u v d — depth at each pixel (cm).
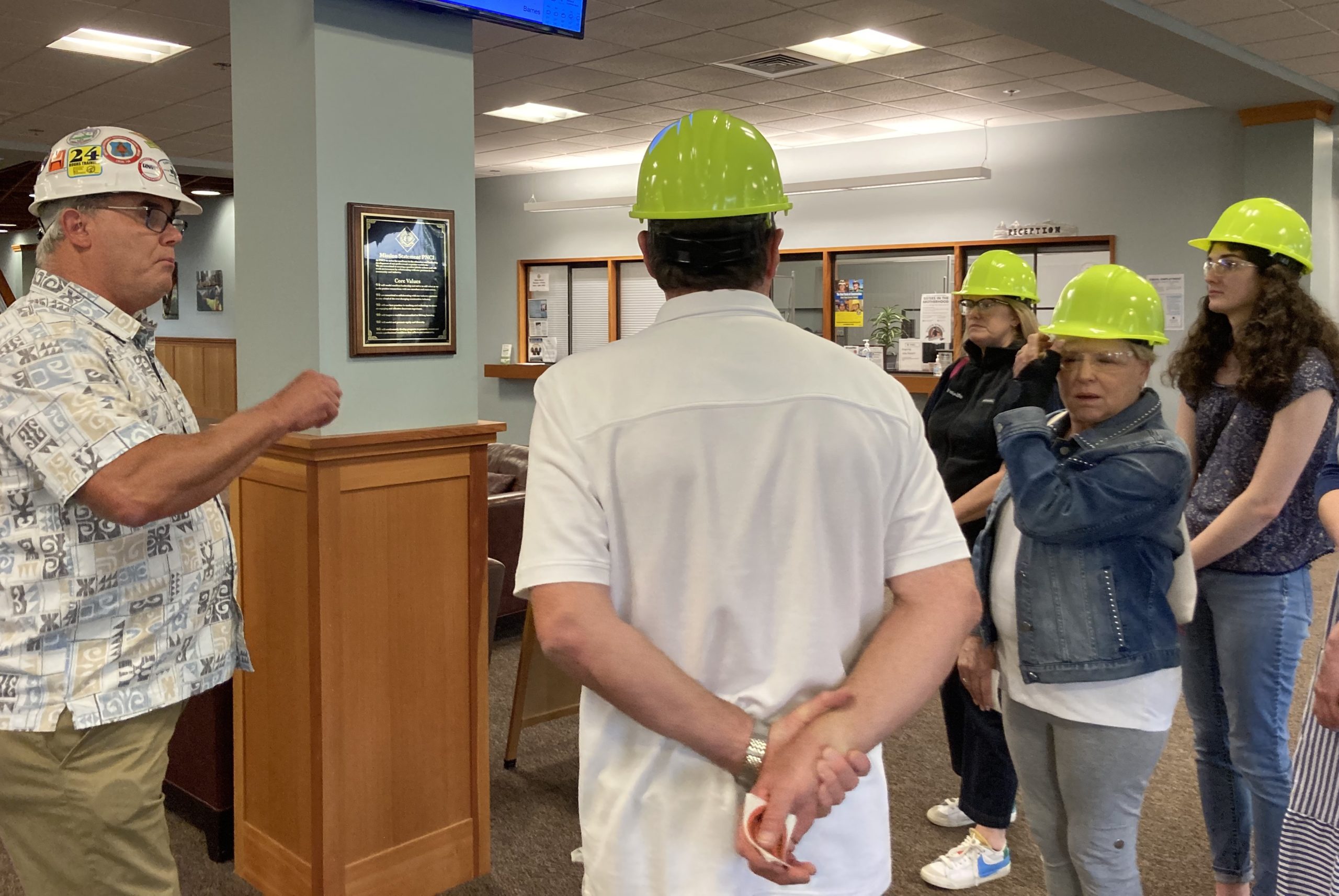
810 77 675
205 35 577
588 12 536
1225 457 221
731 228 115
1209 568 222
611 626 107
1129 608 179
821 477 112
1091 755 180
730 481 111
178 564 183
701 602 112
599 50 609
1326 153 718
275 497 253
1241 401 219
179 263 1351
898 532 118
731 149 116
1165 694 180
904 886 270
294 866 256
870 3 521
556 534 110
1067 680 180
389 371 257
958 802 302
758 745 107
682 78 678
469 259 273
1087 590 180
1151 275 771
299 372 250
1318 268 723
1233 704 222
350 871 251
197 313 1327
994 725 265
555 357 1121
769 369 113
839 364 116
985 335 283
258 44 253
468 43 269
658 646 114
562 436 113
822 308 947
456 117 268
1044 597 183
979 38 581
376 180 251
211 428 171
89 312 179
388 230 253
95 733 173
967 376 292
